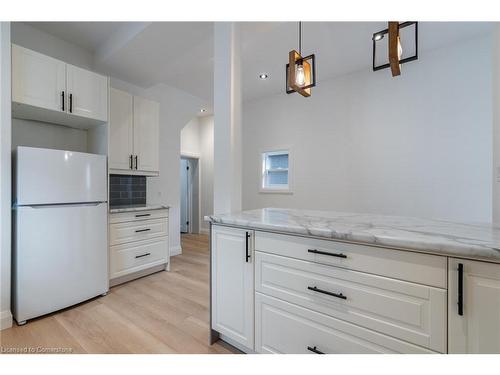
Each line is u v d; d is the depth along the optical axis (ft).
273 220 4.93
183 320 6.68
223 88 6.73
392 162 11.23
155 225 10.42
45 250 6.79
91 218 7.89
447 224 4.37
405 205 10.92
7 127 6.30
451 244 2.90
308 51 10.21
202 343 5.64
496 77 5.91
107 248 8.46
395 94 11.13
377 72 11.57
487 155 9.26
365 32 8.87
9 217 6.30
